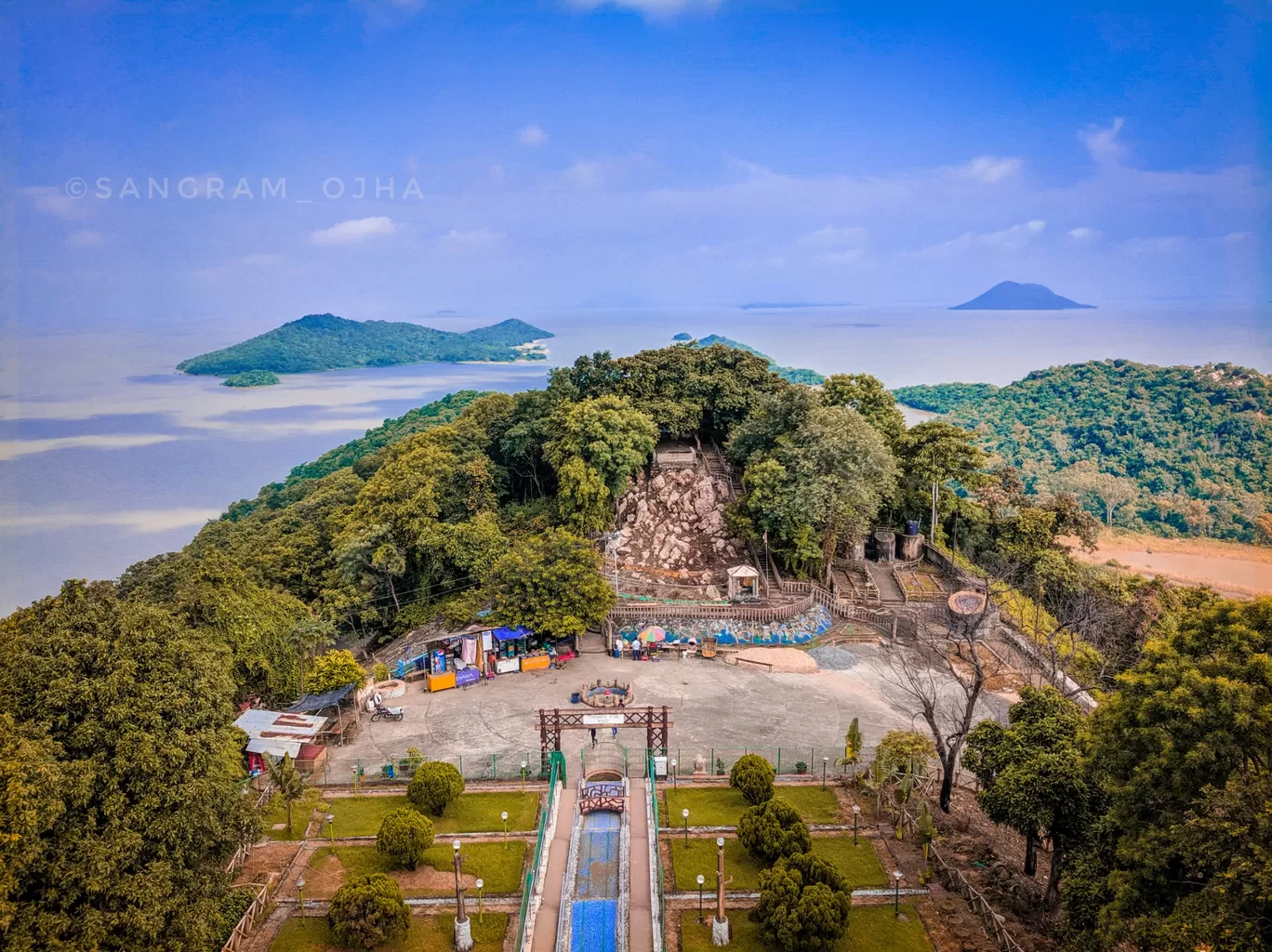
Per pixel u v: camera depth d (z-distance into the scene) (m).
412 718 63.50
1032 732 42.31
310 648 71.25
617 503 96.81
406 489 93.25
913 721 62.34
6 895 28.33
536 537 81.06
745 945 38.31
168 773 34.09
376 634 92.38
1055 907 39.97
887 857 45.44
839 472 80.81
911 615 78.31
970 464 92.75
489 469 104.38
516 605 73.06
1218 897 26.91
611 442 89.50
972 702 49.59
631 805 50.50
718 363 112.69
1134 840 31.06
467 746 59.06
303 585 96.12
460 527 86.81
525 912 39.59
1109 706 33.78
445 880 43.38
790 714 63.47
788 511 80.00
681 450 108.00
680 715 63.31
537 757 57.34
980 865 44.88
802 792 52.53
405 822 43.84
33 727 31.89
